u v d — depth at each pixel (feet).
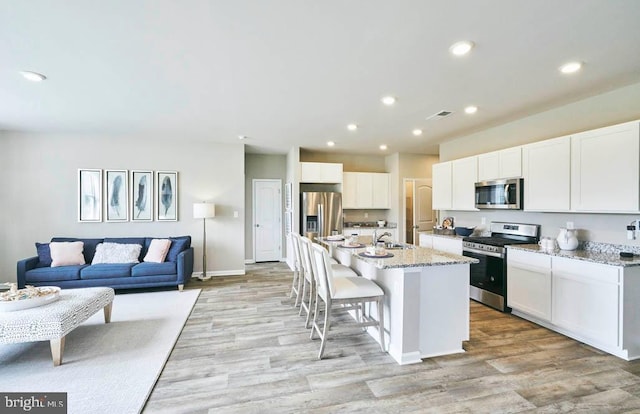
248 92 9.96
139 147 16.78
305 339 9.49
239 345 9.08
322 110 11.80
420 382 7.14
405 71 8.36
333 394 6.70
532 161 11.32
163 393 6.74
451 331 8.59
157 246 15.17
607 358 8.17
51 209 15.65
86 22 6.07
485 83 9.16
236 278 17.46
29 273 13.01
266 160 22.41
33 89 9.66
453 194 15.56
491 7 5.58
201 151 17.78
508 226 13.38
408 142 17.87
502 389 6.84
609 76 8.61
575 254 9.39
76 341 9.30
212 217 17.53
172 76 8.71
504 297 11.59
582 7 5.56
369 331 9.96
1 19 5.93
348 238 14.06
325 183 21.35
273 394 6.71
